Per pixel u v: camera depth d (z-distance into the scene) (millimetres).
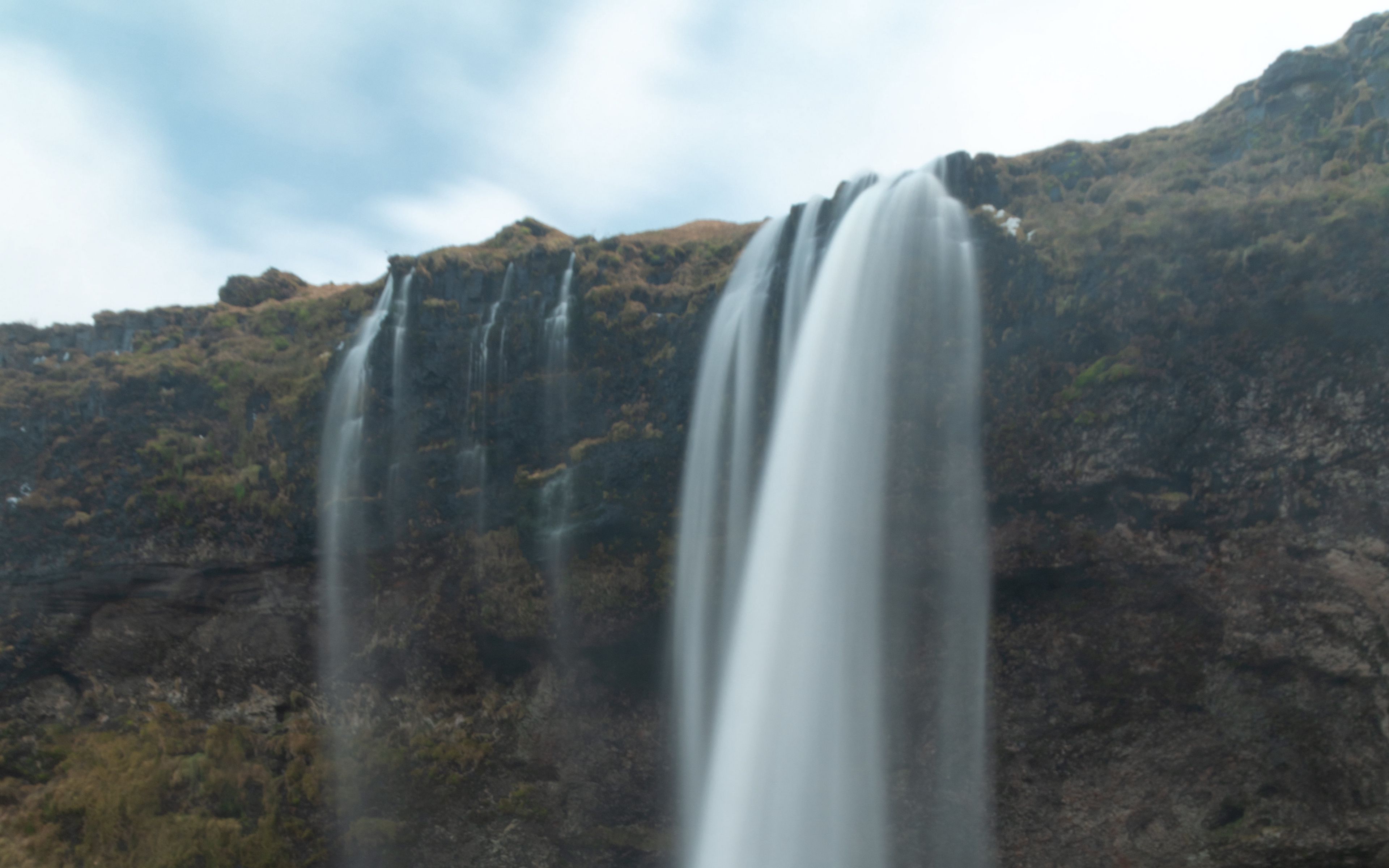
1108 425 13602
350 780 18672
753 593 15891
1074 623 14734
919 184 15734
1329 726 13352
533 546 17641
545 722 18016
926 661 15328
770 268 16891
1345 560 12547
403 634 18750
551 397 18078
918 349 14867
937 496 14758
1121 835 15141
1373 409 11922
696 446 16891
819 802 15281
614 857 17906
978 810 15742
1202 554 13516
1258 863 14250
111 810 18516
